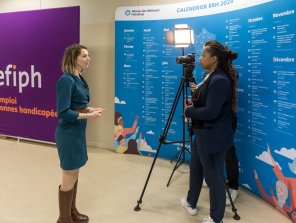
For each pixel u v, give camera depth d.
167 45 3.81
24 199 2.83
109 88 4.54
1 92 5.00
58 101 2.01
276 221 2.47
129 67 4.09
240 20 2.94
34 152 4.38
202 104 2.20
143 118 4.11
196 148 2.46
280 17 2.42
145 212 2.61
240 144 3.07
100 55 4.54
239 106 3.02
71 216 2.34
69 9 4.29
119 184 3.22
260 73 2.71
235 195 2.83
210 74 2.16
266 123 2.67
